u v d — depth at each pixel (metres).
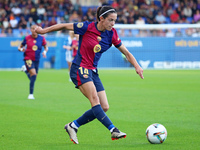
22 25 108.62
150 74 87.69
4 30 107.50
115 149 20.67
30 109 36.66
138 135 24.92
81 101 42.72
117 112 34.88
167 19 125.56
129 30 114.62
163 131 21.95
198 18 122.75
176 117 32.12
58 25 21.50
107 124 20.75
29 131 26.27
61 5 120.00
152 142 21.98
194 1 131.00
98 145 21.91
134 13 121.75
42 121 30.27
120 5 123.25
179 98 45.12
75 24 21.42
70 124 22.38
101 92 22.34
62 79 72.25
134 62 22.55
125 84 63.66
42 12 116.00
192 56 111.50
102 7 21.00
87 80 21.33
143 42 109.19
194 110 35.91
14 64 103.56
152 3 127.50
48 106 38.69
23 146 21.66
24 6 115.56
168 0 130.38
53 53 106.94
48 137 24.36
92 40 21.39
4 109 36.56
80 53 21.69
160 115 33.16
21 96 47.06
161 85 61.94
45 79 72.19
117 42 22.16
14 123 29.31
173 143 22.20
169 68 110.38
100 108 21.05
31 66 45.22
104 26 21.09
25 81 68.12
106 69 106.31
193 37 111.25
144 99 44.25
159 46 110.00
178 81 69.50
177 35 113.38
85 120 22.19
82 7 125.69
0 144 22.22
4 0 114.00
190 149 20.58
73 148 21.03
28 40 45.78
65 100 43.53
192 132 25.80
